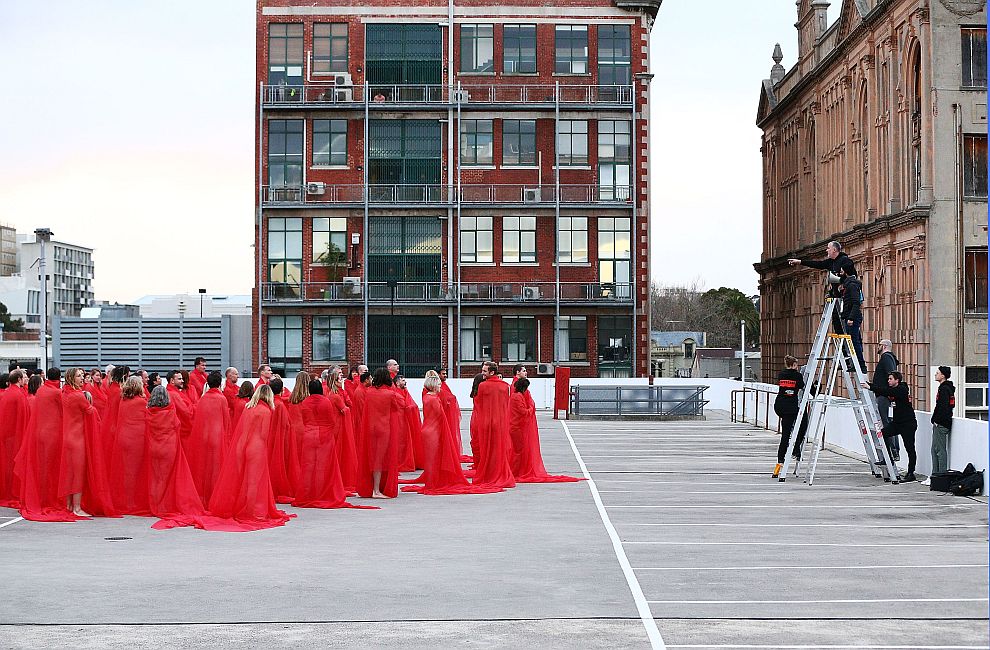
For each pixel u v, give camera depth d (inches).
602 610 486.0
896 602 501.7
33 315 7199.8
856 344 1005.8
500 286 2504.9
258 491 751.1
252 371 2566.4
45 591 524.7
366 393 909.2
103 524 754.8
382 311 2511.1
